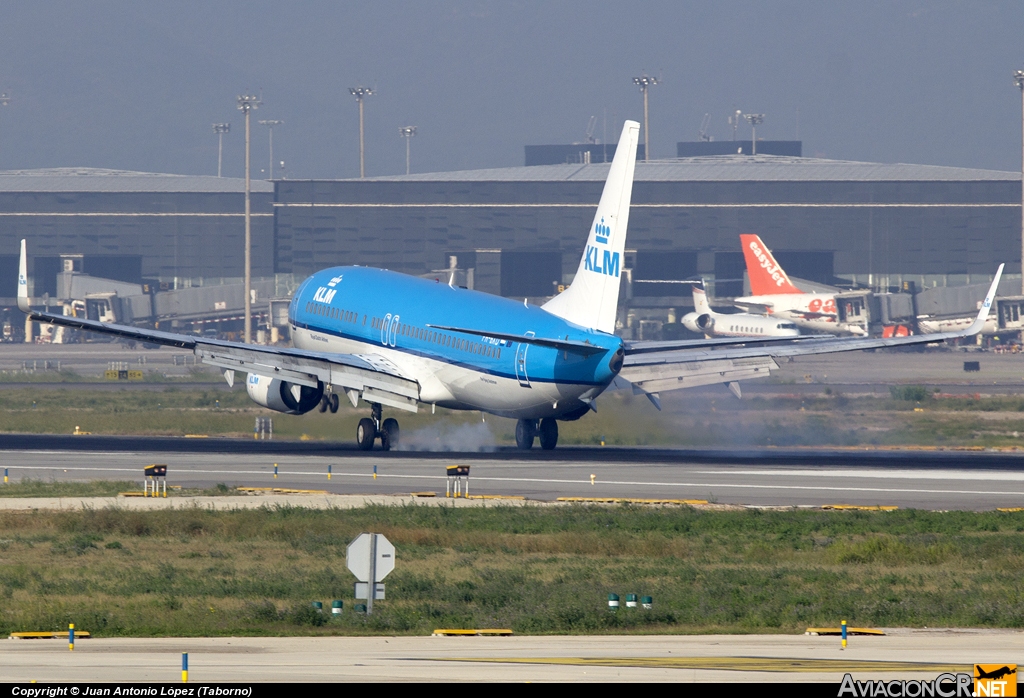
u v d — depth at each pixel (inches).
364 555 3806.6
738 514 6254.9
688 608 4015.8
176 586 4411.9
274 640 3307.1
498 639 3356.3
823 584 4586.6
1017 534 5708.7
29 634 3348.9
